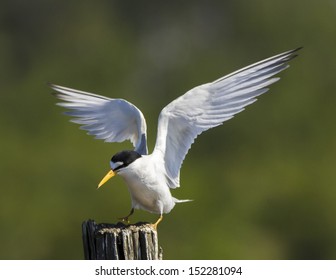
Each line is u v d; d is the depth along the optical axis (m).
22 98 21.52
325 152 21.27
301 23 24.92
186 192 18.56
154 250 6.39
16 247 17.31
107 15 26.09
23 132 20.36
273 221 19.25
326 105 22.50
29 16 25.30
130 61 24.41
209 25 26.31
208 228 17.62
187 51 25.59
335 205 19.50
